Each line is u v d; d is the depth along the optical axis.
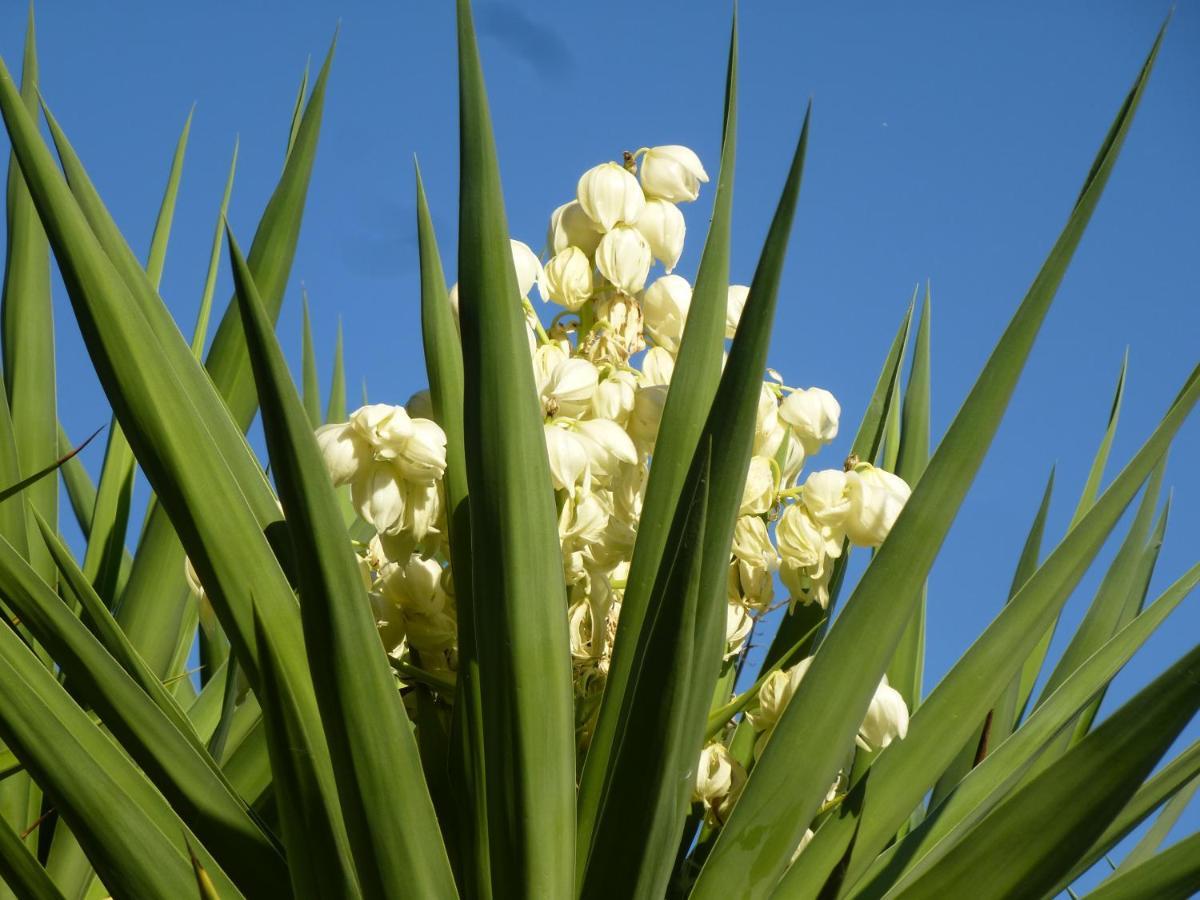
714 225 1.48
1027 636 1.56
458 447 1.51
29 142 1.38
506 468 1.36
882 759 1.57
